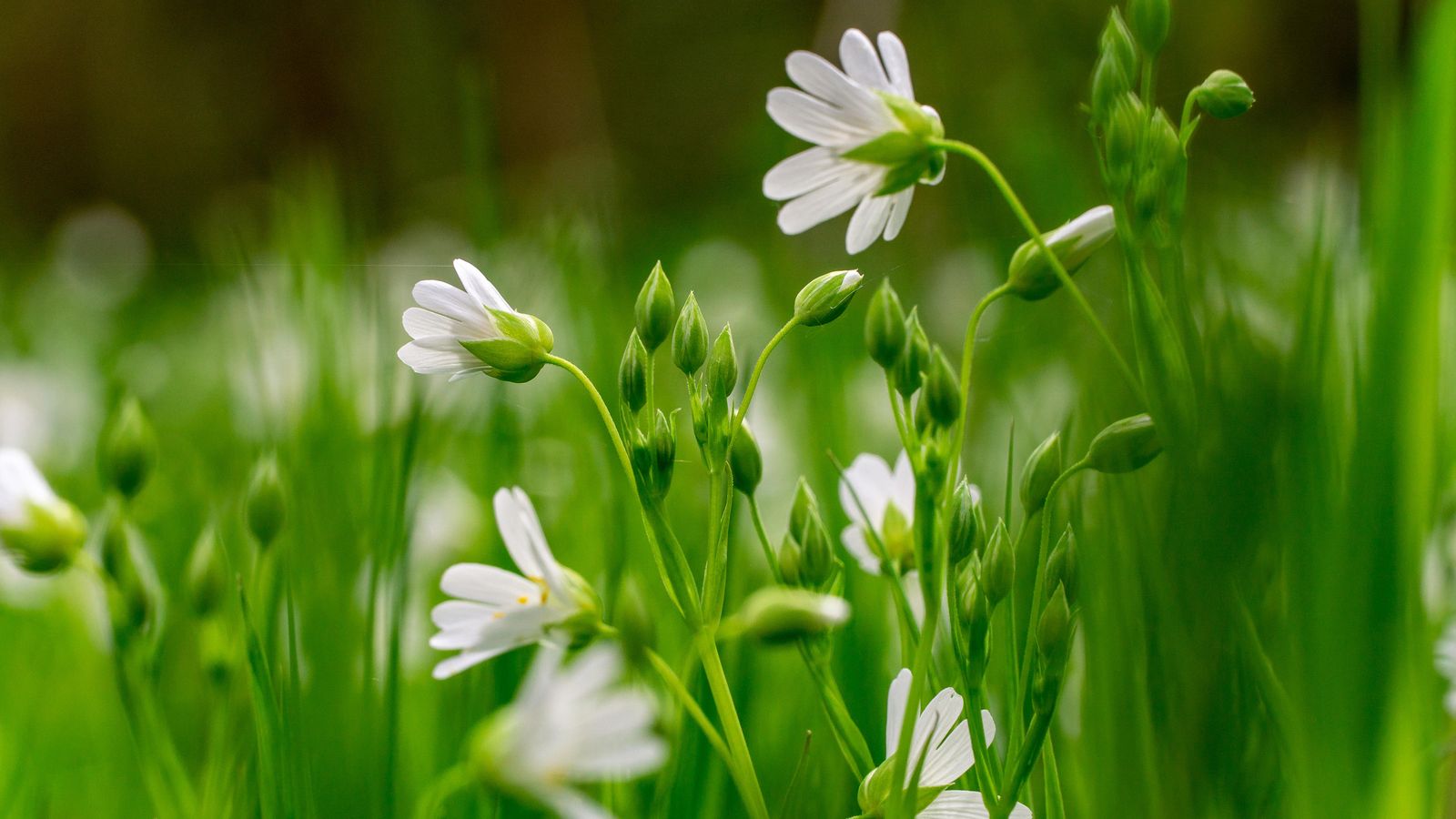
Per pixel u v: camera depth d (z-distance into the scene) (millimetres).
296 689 497
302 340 677
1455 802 485
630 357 471
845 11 1587
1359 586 452
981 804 470
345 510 570
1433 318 449
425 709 562
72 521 500
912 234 1549
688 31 3965
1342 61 2137
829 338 771
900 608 482
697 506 709
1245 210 712
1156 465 471
